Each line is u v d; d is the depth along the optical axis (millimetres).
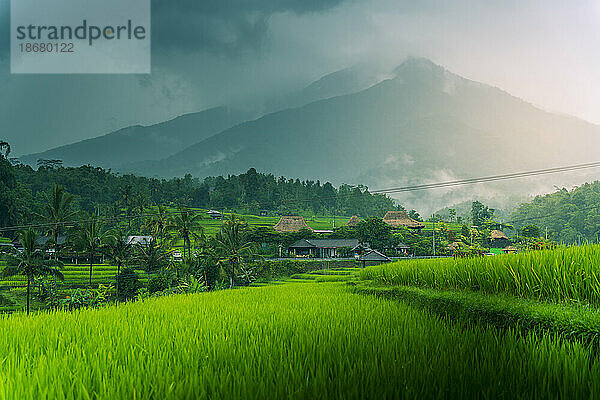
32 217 68812
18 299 50719
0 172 90500
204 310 16297
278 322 12211
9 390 6102
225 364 7492
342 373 6375
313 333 10023
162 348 9055
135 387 6164
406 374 6254
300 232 108625
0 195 85688
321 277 55656
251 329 11312
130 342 9742
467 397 5281
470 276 16328
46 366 7434
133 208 120438
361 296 22062
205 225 139375
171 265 60562
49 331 11875
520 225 192125
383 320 12289
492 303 11617
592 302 10891
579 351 7051
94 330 11789
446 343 8375
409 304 17281
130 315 15195
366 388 5582
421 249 103375
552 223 163125
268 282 72438
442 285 18344
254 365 7258
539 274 12578
